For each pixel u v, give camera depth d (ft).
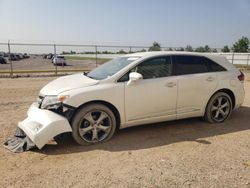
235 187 9.87
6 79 46.65
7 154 12.84
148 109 15.48
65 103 13.38
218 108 18.17
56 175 10.77
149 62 15.79
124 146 13.98
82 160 12.23
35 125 13.14
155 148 13.69
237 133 16.20
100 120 14.33
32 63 120.16
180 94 16.34
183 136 15.61
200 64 17.52
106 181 10.28
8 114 20.52
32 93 30.94
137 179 10.42
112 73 15.24
